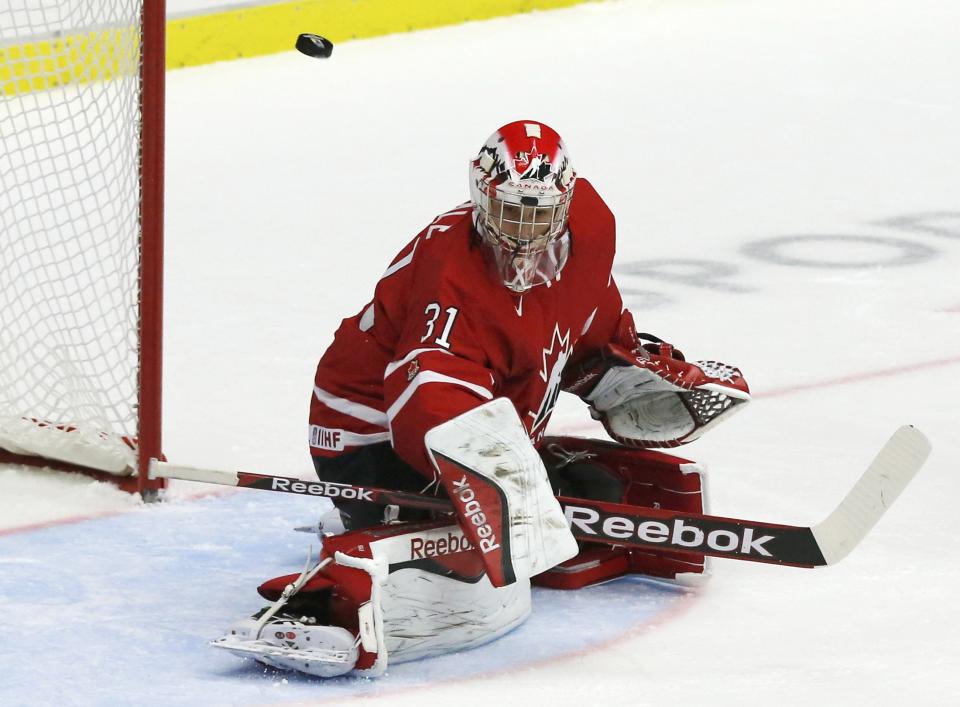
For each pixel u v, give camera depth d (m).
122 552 13.19
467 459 10.29
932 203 28.12
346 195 28.98
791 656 10.82
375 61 40.66
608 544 12.62
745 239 25.67
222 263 24.50
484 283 10.82
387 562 10.41
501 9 45.47
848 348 19.73
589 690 10.12
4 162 26.20
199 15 39.72
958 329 20.53
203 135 33.91
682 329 20.53
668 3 47.91
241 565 12.91
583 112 35.78
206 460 15.67
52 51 18.06
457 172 30.67
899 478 10.75
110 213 24.03
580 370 12.67
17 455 15.50
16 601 11.98
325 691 10.20
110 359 18.45
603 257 11.69
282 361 19.33
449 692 10.15
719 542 11.22
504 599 11.20
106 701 10.01
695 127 34.34
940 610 11.74
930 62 40.84
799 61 40.94
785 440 16.25
